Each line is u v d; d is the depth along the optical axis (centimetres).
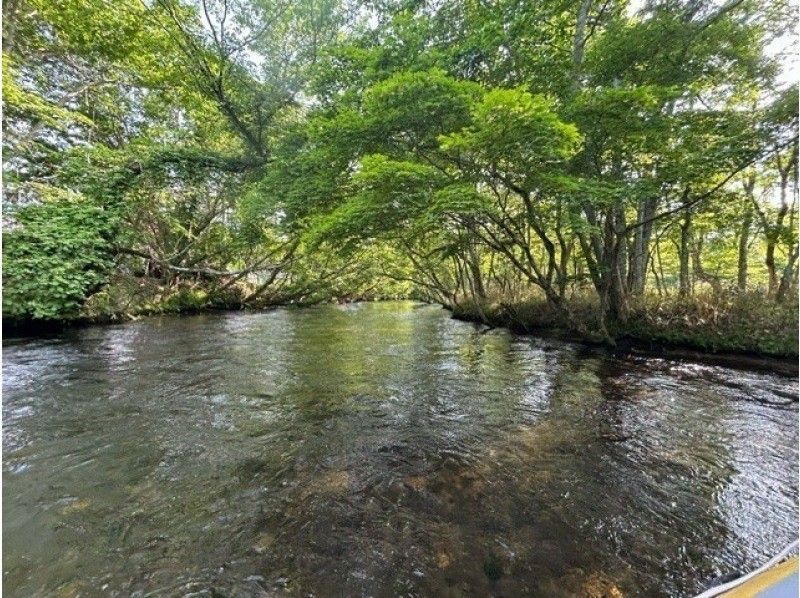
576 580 232
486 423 479
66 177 1094
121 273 1344
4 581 226
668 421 484
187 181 1262
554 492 328
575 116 685
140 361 754
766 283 1173
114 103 1323
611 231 906
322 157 798
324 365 770
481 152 624
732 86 888
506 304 1316
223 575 235
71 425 452
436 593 222
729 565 244
